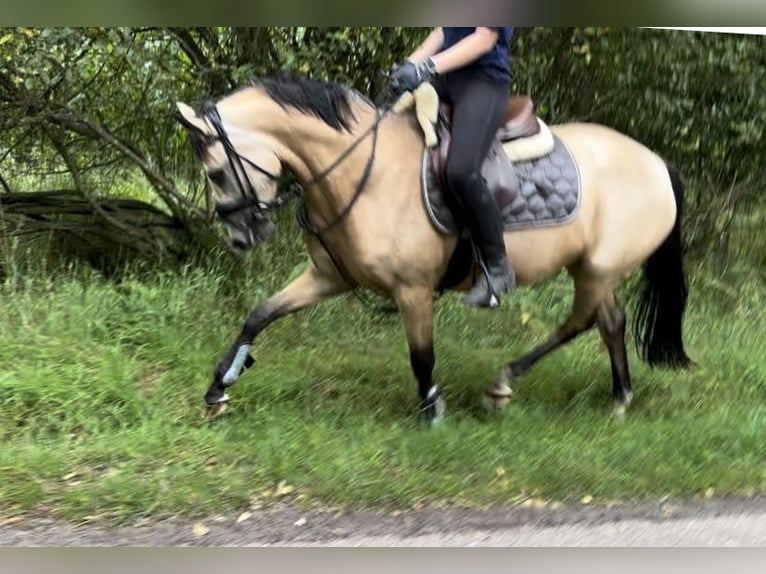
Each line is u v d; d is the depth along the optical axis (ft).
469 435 13.48
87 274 18.80
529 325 19.81
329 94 12.55
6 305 16.76
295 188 13.06
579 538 10.59
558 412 15.30
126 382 14.42
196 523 10.69
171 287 18.47
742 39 21.68
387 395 15.47
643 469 12.51
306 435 13.19
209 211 20.06
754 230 23.70
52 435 13.12
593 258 14.39
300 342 17.78
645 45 21.08
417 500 11.49
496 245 12.84
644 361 16.20
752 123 22.77
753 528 11.05
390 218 12.67
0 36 17.89
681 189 15.28
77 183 20.02
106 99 20.06
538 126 13.84
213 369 15.44
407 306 13.20
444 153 12.76
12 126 19.48
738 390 16.80
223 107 12.26
